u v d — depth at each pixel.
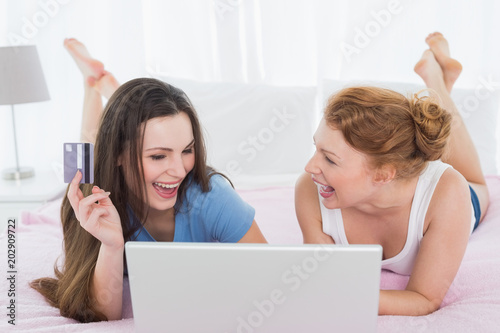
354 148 1.11
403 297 1.20
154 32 2.71
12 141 2.75
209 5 2.69
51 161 2.77
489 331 1.09
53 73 2.71
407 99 1.17
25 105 2.72
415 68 2.32
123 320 1.20
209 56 2.74
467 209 1.25
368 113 1.10
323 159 1.17
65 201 1.32
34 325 1.16
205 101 2.55
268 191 2.22
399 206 1.28
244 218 1.31
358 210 1.33
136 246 0.84
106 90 2.60
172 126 1.12
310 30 2.74
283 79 2.79
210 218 1.30
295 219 1.89
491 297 1.24
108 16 2.68
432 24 2.73
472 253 1.50
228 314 0.87
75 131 2.77
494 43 2.75
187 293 0.86
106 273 1.18
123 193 1.24
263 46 2.75
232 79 2.77
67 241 1.33
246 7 2.69
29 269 1.46
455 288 1.33
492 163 2.51
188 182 1.29
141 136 1.12
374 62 2.77
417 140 1.15
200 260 0.84
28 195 2.29
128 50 2.71
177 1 2.68
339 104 1.14
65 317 1.24
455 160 1.92
